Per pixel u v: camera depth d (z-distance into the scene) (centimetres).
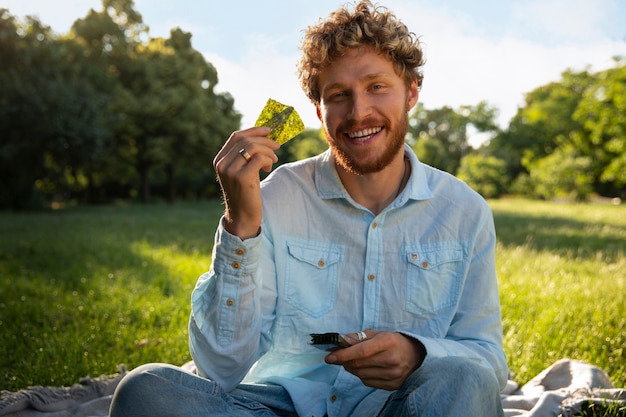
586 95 2484
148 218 1752
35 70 2527
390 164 203
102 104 2666
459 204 209
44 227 1355
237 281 183
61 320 456
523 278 601
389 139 195
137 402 159
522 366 351
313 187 209
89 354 371
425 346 172
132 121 3064
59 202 3584
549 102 3756
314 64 196
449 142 5669
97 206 2964
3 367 351
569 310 456
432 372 158
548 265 692
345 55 191
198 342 189
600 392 276
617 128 2348
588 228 1297
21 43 2617
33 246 905
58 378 332
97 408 295
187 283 605
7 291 564
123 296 543
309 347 206
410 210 207
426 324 207
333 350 175
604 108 2414
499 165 4006
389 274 206
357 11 195
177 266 715
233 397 191
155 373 165
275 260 207
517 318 454
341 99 195
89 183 3472
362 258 206
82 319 471
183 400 162
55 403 298
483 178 3950
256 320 189
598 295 508
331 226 208
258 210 181
